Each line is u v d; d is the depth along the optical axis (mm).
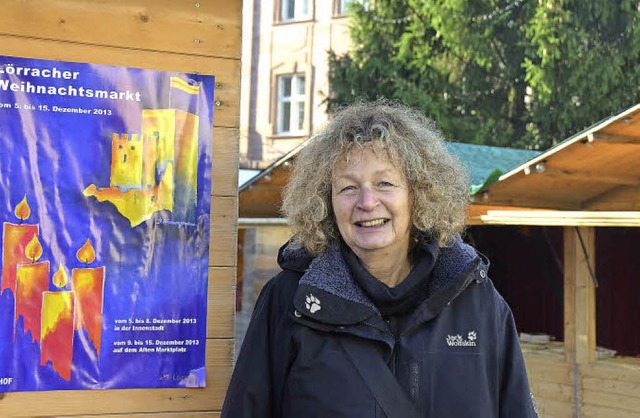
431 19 16109
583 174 6762
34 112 2402
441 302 2037
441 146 2199
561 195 7359
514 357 2145
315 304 1979
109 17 2477
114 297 2453
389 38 16641
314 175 2139
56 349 2402
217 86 2582
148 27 2516
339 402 1928
